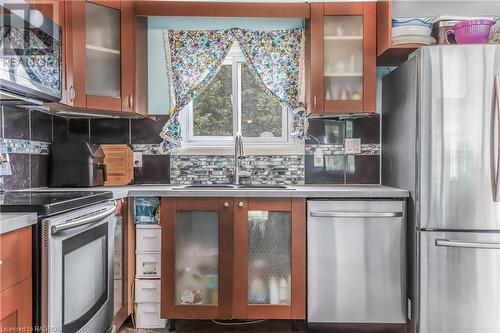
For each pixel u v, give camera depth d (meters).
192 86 2.69
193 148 2.77
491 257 1.99
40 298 1.35
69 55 2.14
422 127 2.03
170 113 2.70
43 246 1.35
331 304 2.21
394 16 2.73
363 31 2.48
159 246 2.31
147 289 2.32
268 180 2.77
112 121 2.77
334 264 2.20
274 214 2.28
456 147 2.01
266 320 2.51
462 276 2.01
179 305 2.26
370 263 2.19
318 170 2.77
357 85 2.52
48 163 2.46
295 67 2.70
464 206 2.01
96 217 1.65
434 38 2.38
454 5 2.70
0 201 1.48
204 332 2.33
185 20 2.72
